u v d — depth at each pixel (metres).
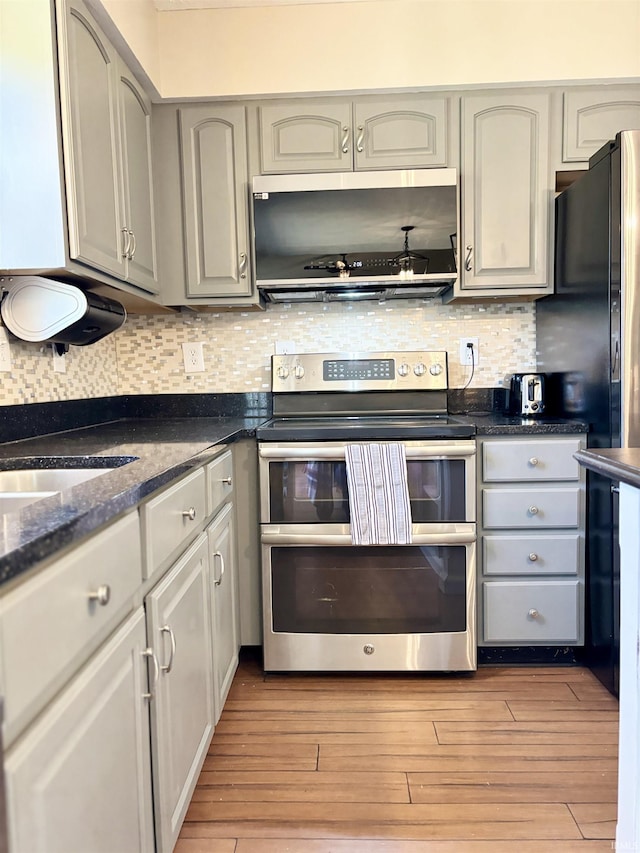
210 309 2.48
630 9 2.13
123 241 1.84
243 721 1.79
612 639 1.88
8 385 1.70
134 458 1.33
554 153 2.19
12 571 0.60
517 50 2.14
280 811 1.42
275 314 2.56
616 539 1.85
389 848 1.30
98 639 0.87
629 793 1.06
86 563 0.81
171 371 2.58
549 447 1.99
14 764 0.62
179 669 1.26
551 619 2.04
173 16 2.17
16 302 1.62
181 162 2.23
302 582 2.01
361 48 2.16
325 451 1.93
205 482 1.56
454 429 1.95
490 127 2.19
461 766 1.57
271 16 2.17
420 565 1.99
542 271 2.23
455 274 2.18
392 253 2.18
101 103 1.67
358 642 2.00
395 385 2.41
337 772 1.55
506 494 2.01
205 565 1.52
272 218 2.18
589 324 1.97
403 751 1.63
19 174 1.44
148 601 1.09
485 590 2.04
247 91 2.18
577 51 2.14
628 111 2.17
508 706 1.85
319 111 2.20
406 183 2.14
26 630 0.65
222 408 2.58
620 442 1.80
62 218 1.45
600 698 1.89
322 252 2.19
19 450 1.52
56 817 0.71
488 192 2.20
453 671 2.04
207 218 2.24
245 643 2.10
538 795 1.46
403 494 1.92
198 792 1.48
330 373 2.42
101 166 1.66
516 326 2.52
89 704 0.82
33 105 1.43
